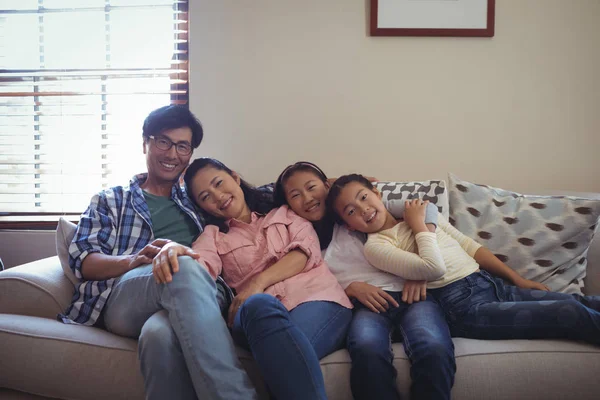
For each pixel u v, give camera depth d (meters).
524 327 1.40
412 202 1.69
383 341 1.33
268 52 2.25
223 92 2.26
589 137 2.26
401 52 2.25
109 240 1.64
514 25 2.25
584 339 1.35
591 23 2.24
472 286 1.56
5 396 1.37
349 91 2.26
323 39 2.25
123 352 1.34
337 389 1.30
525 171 2.27
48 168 2.32
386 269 1.59
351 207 1.66
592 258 1.75
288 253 1.63
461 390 1.27
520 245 1.75
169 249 1.37
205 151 2.27
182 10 2.28
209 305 1.31
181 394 1.23
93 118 2.31
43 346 1.35
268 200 1.87
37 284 1.54
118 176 2.32
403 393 1.28
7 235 2.27
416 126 2.27
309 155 2.28
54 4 2.30
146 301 1.37
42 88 2.30
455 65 2.25
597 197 1.94
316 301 1.50
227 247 1.66
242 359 1.34
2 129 2.31
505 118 2.26
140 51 2.29
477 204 1.85
